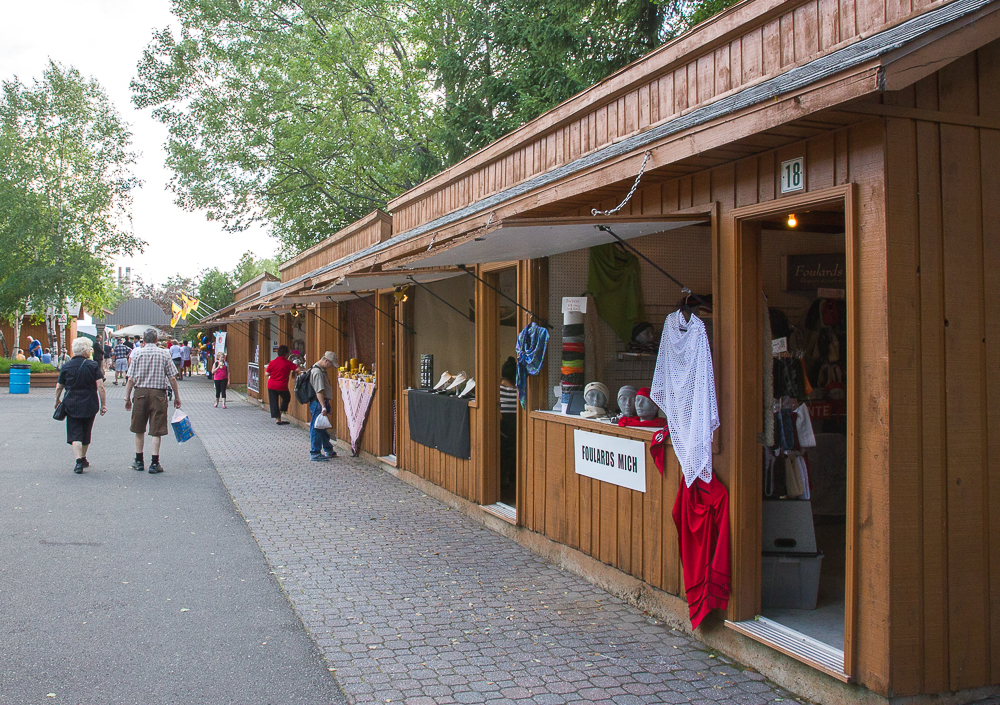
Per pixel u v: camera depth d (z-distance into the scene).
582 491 6.09
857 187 3.71
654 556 5.17
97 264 34.50
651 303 6.44
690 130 4.14
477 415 8.14
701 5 13.59
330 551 6.86
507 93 19.08
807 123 3.71
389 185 25.00
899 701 3.54
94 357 29.02
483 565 6.45
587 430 5.98
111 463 11.49
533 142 7.78
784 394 5.07
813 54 4.47
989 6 3.15
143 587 5.72
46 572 5.99
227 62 25.64
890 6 3.98
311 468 11.55
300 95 24.23
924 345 3.64
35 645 4.56
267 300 14.72
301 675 4.24
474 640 4.78
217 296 47.50
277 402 18.17
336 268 10.36
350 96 24.20
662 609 5.10
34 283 32.34
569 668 4.36
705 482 4.59
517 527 7.21
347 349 14.33
